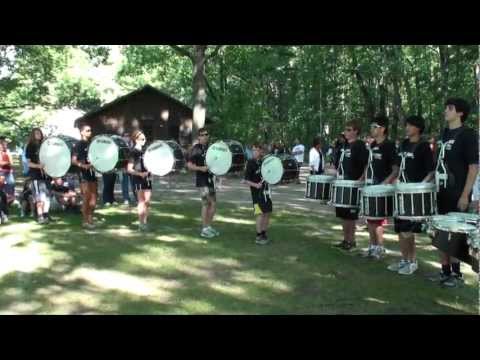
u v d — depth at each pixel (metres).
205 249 8.58
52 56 24.14
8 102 24.72
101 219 11.36
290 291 6.42
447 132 6.55
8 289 6.41
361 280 6.89
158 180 21.84
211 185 9.62
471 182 6.16
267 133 37.22
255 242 9.16
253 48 32.31
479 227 4.32
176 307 5.80
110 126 33.84
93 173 10.24
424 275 7.13
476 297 6.21
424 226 6.37
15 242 8.98
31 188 10.84
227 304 5.91
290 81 42.12
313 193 8.73
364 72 29.69
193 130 26.50
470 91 24.48
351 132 8.38
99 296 6.17
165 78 44.59
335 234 9.96
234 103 33.44
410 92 29.48
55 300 6.01
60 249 8.49
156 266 7.53
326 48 31.45
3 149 11.88
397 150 7.84
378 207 6.97
